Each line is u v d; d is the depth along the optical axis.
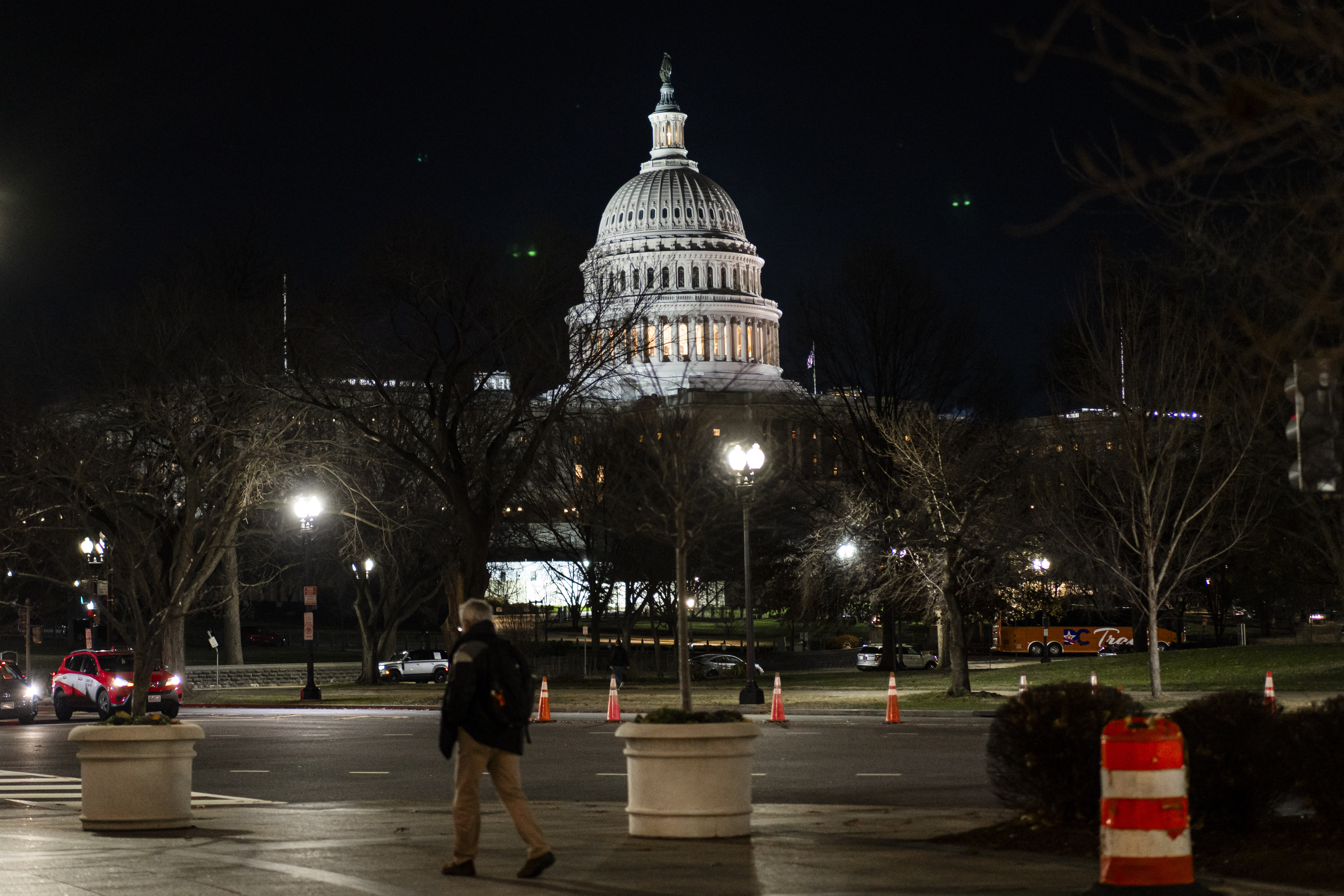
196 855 12.12
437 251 41.88
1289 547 53.00
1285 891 9.42
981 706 37.88
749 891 9.90
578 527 59.94
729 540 64.50
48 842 13.56
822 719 35.84
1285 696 36.16
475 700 10.77
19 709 41.72
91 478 40.88
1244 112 6.26
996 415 52.50
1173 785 8.73
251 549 64.44
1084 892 9.02
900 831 13.74
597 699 44.47
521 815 10.75
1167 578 43.44
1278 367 10.23
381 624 62.00
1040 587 56.50
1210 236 13.91
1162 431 37.75
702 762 13.02
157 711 41.03
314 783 21.80
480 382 44.16
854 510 48.50
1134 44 6.55
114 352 42.41
